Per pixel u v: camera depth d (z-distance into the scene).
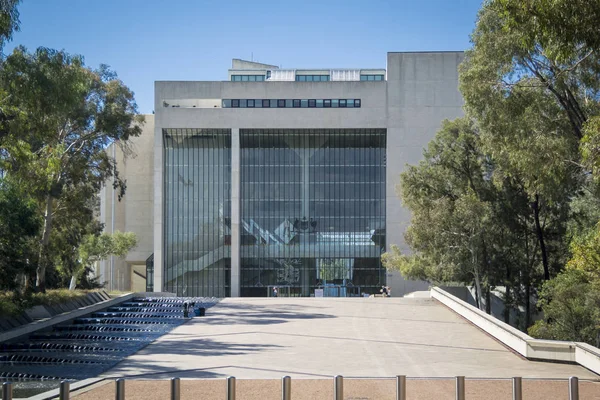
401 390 12.38
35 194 43.66
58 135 45.91
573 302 28.39
